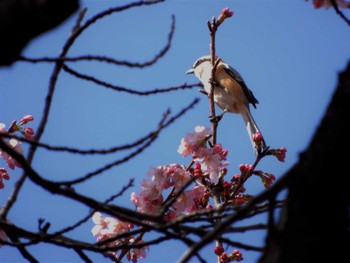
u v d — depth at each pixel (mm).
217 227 5695
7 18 4824
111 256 7516
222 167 10961
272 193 5613
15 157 6254
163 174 9938
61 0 4809
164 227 6859
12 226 7277
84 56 7043
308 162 5547
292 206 5496
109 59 7207
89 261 7551
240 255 10898
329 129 5551
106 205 6688
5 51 5031
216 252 10836
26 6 4820
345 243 5363
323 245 5340
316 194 5449
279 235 5441
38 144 6664
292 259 5305
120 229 10109
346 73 5699
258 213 6914
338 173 5457
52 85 7102
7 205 7281
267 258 5387
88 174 6801
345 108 5539
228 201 11039
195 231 6840
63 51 7086
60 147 6758
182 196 9922
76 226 7312
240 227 6758
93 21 7086
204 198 11016
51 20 4879
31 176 6406
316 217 5410
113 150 6961
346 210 5465
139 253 9703
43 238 7230
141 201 9734
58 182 6547
